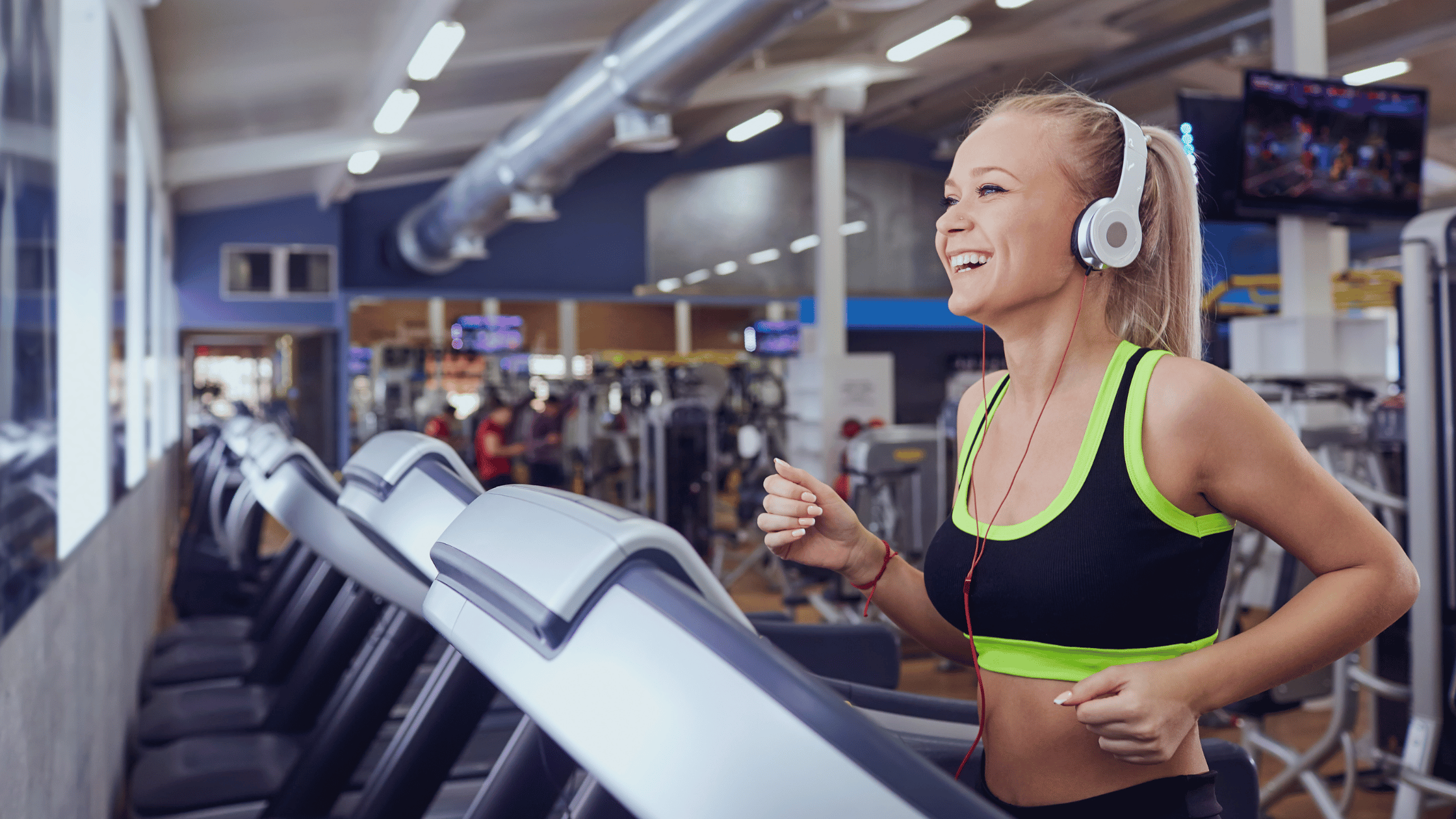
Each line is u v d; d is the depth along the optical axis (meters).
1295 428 3.53
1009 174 0.85
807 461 9.25
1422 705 2.86
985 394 0.98
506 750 1.36
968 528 0.89
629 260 13.59
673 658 0.51
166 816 2.43
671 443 7.10
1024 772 0.84
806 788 0.46
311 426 12.00
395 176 11.89
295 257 11.77
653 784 0.50
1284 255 5.35
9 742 1.37
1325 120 5.08
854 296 14.06
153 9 5.03
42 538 1.66
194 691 3.34
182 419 12.84
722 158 13.95
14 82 1.56
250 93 7.00
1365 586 0.77
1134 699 0.69
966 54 9.53
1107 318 0.90
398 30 6.15
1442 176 12.35
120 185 3.49
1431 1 8.59
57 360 1.90
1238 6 9.24
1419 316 2.85
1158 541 0.78
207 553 5.20
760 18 4.98
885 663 2.10
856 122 13.70
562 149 7.30
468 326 12.95
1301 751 3.70
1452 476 2.82
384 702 2.25
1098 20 9.92
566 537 0.59
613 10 6.81
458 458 1.31
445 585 0.70
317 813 2.23
